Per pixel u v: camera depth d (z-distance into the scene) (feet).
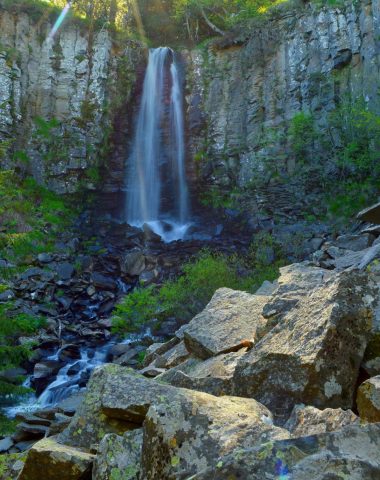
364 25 82.28
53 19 96.37
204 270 52.44
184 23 108.58
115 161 94.73
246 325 16.06
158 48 102.17
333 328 9.60
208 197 91.25
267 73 92.17
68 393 42.80
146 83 99.81
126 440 8.45
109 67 97.25
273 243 72.02
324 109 82.43
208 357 15.44
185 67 100.01
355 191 75.72
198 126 95.09
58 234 78.43
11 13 92.73
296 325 10.59
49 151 88.94
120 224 86.84
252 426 7.43
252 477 5.29
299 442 5.65
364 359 9.87
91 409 10.89
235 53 97.45
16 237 38.63
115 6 102.53
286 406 9.41
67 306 61.16
